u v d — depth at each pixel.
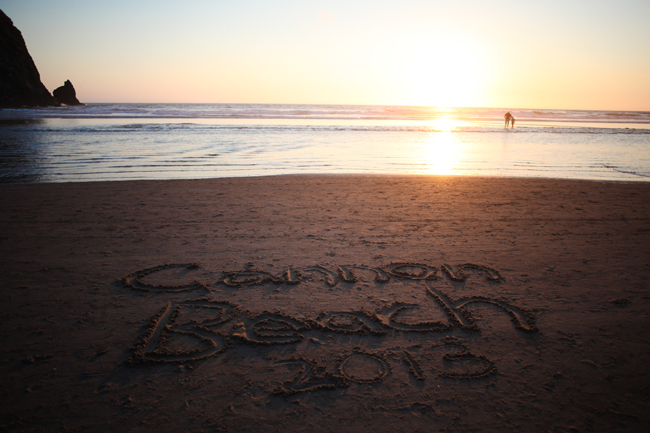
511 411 1.92
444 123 32.59
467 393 2.04
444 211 5.70
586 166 11.04
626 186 7.83
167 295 3.02
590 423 1.85
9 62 47.44
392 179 8.35
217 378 2.12
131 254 3.82
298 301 2.96
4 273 3.32
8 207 5.51
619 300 3.02
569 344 2.46
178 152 12.37
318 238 4.38
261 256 3.82
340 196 6.62
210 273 3.42
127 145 13.65
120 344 2.39
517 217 5.41
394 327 2.64
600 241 4.41
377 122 31.09
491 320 2.74
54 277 3.27
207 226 4.77
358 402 1.96
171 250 3.94
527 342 2.49
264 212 5.48
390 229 4.77
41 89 52.81
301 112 46.38
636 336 2.55
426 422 1.84
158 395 1.98
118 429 1.76
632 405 1.96
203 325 2.62
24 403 1.90
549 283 3.32
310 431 1.77
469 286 3.25
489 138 19.16
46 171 8.80
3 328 2.51
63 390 2.00
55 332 2.49
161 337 2.47
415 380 2.13
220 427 1.78
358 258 3.81
